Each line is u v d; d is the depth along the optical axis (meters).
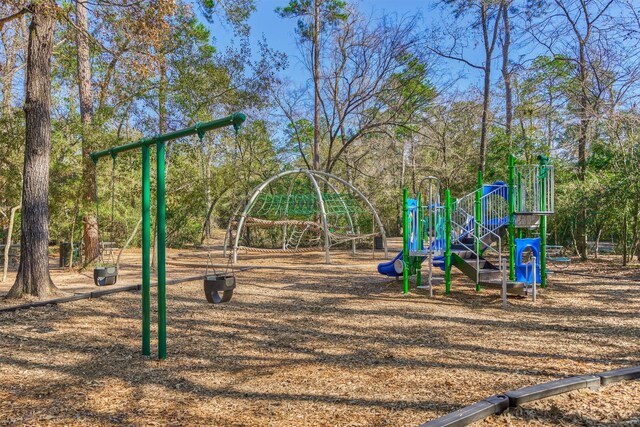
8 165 12.21
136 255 19.69
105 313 7.77
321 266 15.55
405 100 23.58
